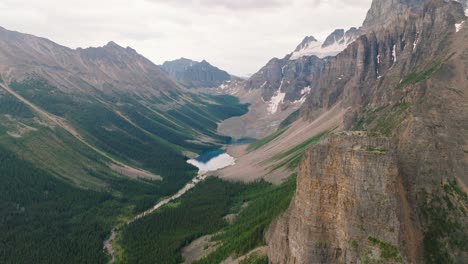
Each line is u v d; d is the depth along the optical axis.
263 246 142.38
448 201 116.94
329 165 104.00
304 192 108.50
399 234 93.56
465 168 129.12
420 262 101.56
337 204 101.94
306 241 104.31
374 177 96.25
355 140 102.94
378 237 93.94
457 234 110.12
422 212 113.88
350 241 96.50
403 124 152.88
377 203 95.00
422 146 128.50
